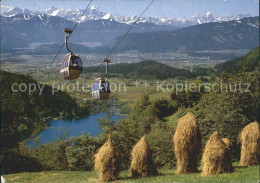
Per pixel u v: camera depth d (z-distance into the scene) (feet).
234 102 150.51
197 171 67.46
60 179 82.84
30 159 115.75
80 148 107.86
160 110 248.32
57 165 113.39
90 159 105.50
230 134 104.42
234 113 113.19
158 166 97.50
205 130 109.09
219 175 57.93
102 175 67.21
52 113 381.81
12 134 150.51
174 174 66.95
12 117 181.27
